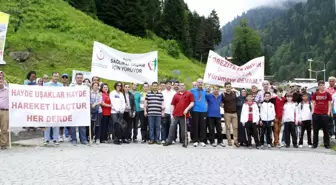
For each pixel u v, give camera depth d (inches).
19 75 1327.5
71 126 547.5
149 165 370.0
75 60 1630.2
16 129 647.1
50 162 382.9
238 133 586.2
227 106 573.3
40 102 537.3
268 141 576.4
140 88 1012.5
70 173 329.1
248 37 4544.8
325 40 7618.1
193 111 565.0
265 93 574.9
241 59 4458.7
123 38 2556.6
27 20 2027.6
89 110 554.6
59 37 1957.4
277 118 575.8
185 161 398.3
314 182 308.8
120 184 290.4
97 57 650.8
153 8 3880.4
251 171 348.8
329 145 564.7
